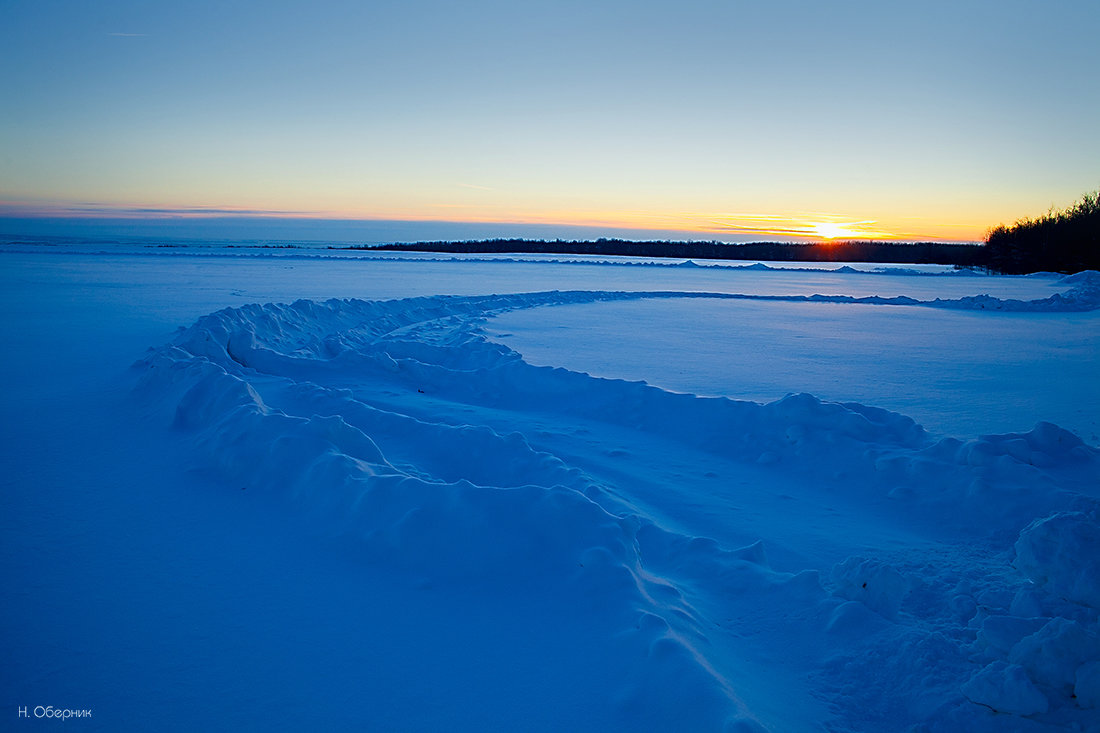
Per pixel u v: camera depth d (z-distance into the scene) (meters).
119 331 10.62
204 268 28.88
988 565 3.74
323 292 19.45
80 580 3.01
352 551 3.30
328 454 4.00
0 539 3.39
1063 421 6.86
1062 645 2.46
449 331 13.03
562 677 2.39
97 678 2.34
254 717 2.17
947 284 33.22
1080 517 3.13
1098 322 17.16
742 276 35.97
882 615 3.05
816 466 5.37
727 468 5.49
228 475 4.20
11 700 2.20
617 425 6.67
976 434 6.34
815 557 3.86
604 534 3.16
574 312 17.53
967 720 2.35
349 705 2.25
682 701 2.15
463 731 2.14
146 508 3.80
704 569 3.47
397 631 2.69
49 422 5.47
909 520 4.48
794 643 2.84
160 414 5.48
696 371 9.52
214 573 3.11
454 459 4.95
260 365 8.39
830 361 10.58
